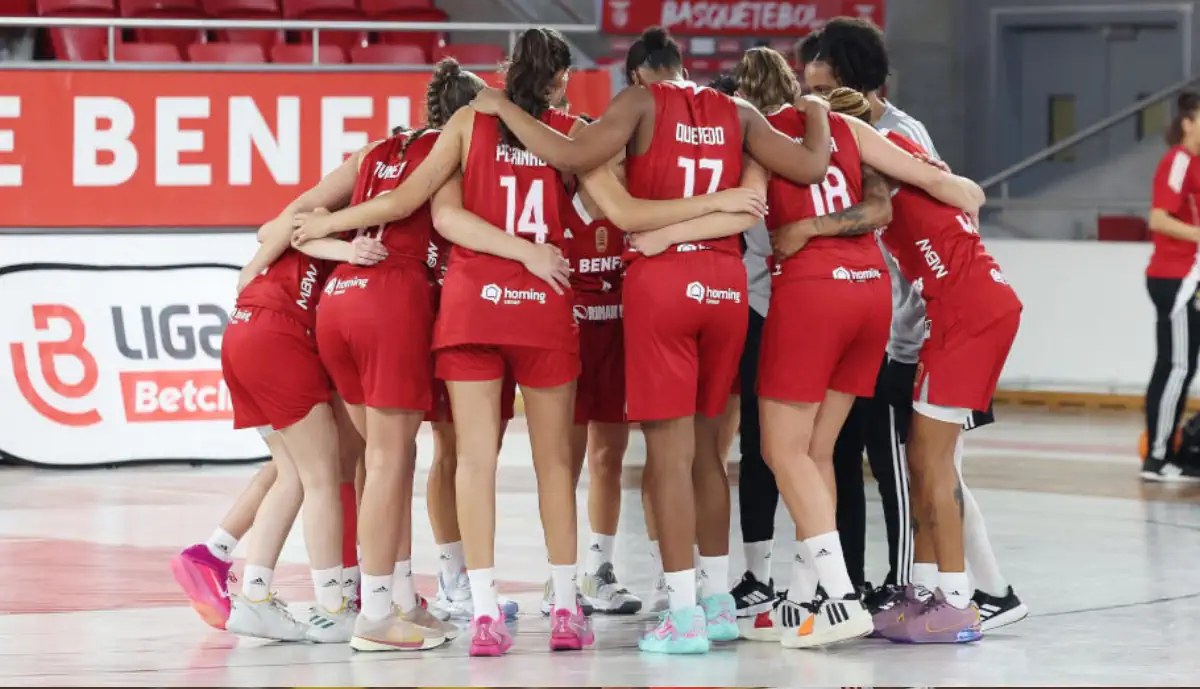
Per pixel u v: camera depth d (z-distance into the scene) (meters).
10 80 20.91
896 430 11.61
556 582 10.73
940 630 10.91
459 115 10.60
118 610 12.31
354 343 10.58
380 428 10.64
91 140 21.12
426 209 10.88
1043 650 10.66
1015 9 39.09
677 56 10.92
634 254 10.48
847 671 9.91
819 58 11.70
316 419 11.04
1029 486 20.17
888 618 11.05
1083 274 30.45
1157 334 20.77
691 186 10.45
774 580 13.62
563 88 10.95
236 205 21.47
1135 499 19.02
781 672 9.88
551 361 10.48
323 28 21.66
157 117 21.22
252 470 21.16
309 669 10.01
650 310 10.35
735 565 14.41
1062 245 30.67
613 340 12.12
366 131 21.59
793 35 28.59
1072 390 30.53
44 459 21.00
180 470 21.12
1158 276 20.56
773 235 10.75
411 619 11.10
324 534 11.05
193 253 21.45
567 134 10.60
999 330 10.77
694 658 10.37
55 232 21.09
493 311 10.33
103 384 21.23
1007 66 39.38
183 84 21.27
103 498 18.61
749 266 11.94
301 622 11.28
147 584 13.42
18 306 20.94
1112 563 14.57
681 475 10.57
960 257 10.86
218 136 21.36
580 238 12.01
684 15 28.33
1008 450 24.05
